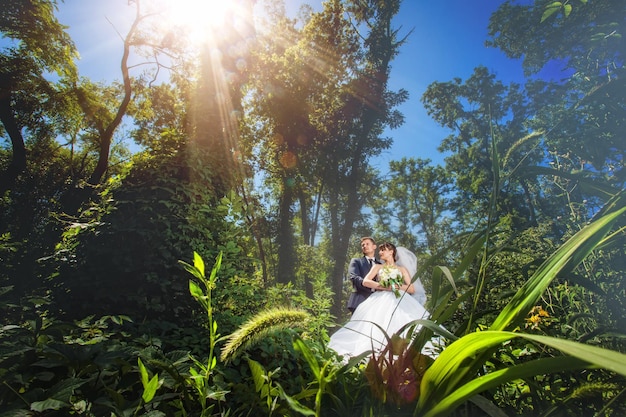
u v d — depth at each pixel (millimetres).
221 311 2936
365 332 3480
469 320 994
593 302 1840
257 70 16750
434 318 1117
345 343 3404
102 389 1201
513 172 1053
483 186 21266
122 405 1055
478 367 838
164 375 1271
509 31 13477
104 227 3338
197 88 6078
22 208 12016
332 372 982
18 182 13180
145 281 3141
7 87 12719
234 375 1666
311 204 24359
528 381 1084
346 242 18844
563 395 1121
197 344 2381
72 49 14352
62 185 16125
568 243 835
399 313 3553
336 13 19031
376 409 984
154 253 3252
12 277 3912
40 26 13109
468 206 23406
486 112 20453
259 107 18641
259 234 19047
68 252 3408
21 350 1188
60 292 3156
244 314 3000
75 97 15789
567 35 10320
